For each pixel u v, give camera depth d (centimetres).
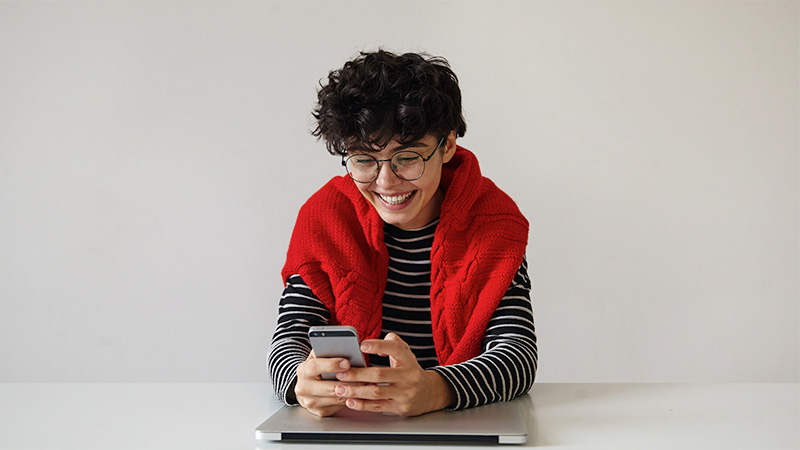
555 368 262
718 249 260
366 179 112
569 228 260
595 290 260
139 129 264
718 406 101
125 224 266
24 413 101
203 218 264
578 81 257
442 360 125
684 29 256
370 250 130
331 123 111
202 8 261
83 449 84
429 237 129
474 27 257
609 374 262
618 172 258
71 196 267
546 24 256
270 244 263
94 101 264
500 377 104
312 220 132
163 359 268
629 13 256
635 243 260
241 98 261
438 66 115
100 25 263
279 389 105
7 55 265
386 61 111
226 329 266
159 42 262
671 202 259
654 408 100
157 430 92
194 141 263
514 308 122
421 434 86
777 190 258
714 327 261
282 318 128
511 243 125
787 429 89
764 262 259
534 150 258
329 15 259
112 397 110
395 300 129
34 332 270
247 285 264
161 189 265
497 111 257
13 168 267
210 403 106
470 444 85
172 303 267
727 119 258
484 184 131
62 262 268
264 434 87
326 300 128
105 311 269
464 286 123
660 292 261
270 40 260
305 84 260
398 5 258
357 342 93
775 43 256
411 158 110
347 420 93
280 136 261
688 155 258
